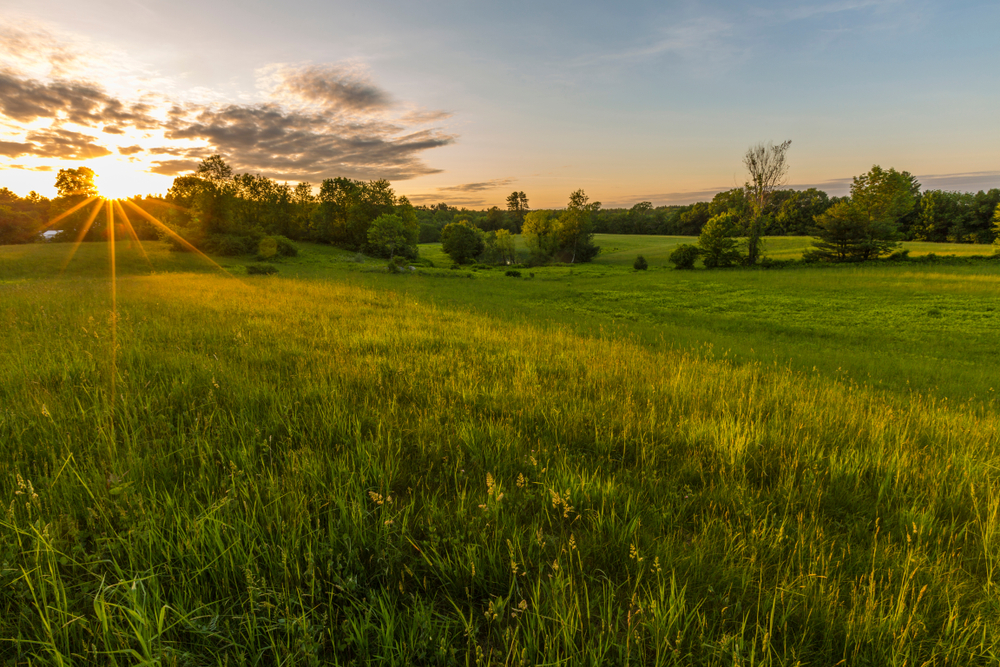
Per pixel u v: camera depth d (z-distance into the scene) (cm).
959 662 195
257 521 251
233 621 192
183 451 332
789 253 7531
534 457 357
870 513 324
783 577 239
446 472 337
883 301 3142
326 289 2188
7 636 181
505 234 10112
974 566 269
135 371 530
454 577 229
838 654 200
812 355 1465
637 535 260
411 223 10294
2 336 717
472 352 830
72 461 301
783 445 426
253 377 545
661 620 191
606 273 6594
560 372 709
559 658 182
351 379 564
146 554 221
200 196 7306
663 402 557
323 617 195
